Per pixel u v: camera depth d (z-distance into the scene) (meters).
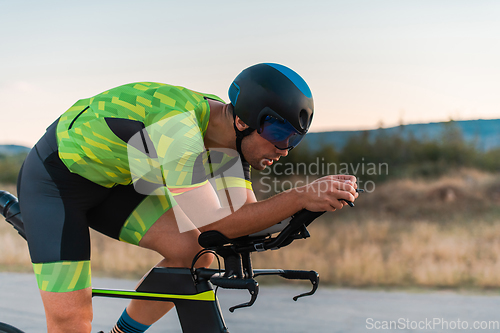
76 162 1.84
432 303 4.14
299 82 1.66
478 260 5.79
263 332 3.33
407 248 6.62
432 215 10.55
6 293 4.55
